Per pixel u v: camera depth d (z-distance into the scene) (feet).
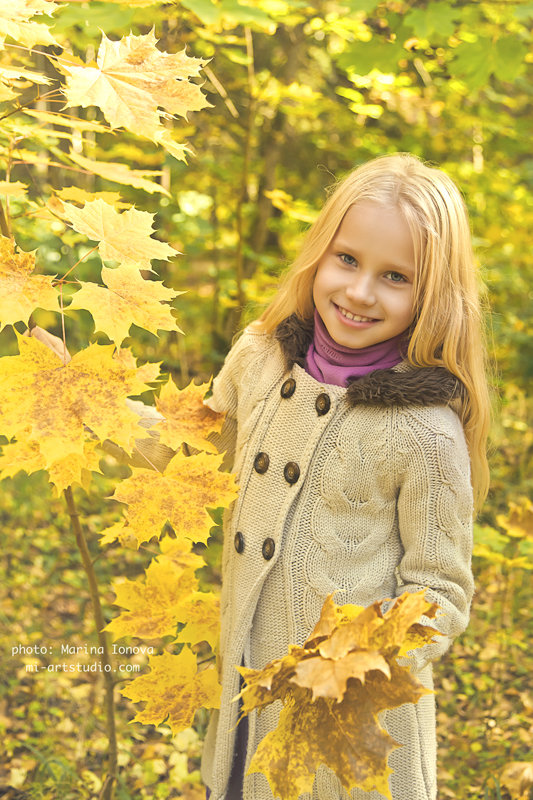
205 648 8.93
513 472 13.83
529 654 9.69
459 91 11.93
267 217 14.26
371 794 4.51
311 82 14.96
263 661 4.75
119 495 4.21
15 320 3.56
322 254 4.52
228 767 4.82
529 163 17.12
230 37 9.93
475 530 8.87
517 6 8.17
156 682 4.85
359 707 3.13
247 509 4.82
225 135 14.65
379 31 9.43
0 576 10.26
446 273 4.39
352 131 13.19
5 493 11.89
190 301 14.99
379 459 4.39
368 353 4.56
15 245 3.83
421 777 4.63
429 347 4.42
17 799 7.02
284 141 14.47
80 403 3.66
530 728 8.45
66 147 7.82
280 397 4.82
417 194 4.30
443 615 4.31
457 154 14.97
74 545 11.03
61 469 3.72
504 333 15.35
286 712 3.29
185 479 4.34
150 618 5.15
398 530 4.61
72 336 12.06
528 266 17.25
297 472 4.55
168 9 8.43
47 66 7.75
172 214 13.17
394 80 10.73
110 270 3.87
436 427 4.33
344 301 4.41
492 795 7.48
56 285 3.76
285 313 5.02
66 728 7.88
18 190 4.54
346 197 4.39
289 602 4.58
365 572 4.53
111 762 5.77
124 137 11.16
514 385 15.01
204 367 14.05
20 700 8.29
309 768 3.17
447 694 8.98
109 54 4.07
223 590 5.19
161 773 7.54
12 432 3.54
